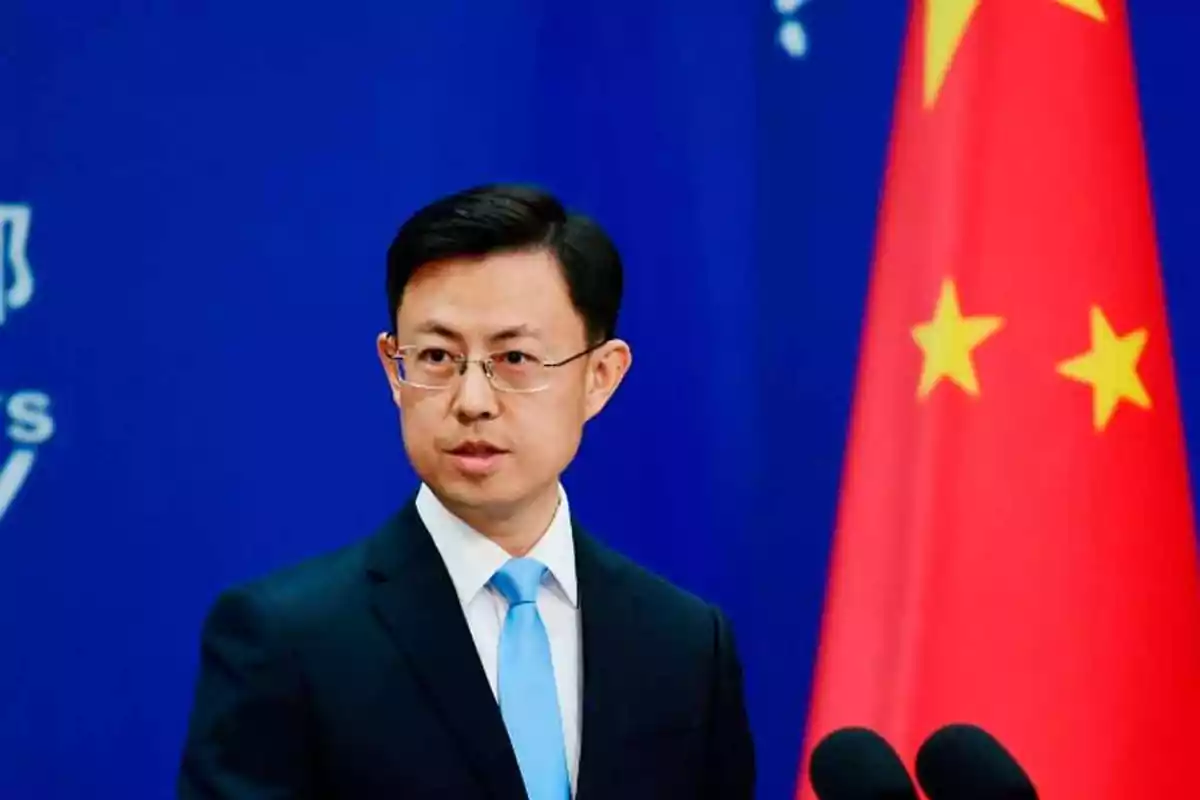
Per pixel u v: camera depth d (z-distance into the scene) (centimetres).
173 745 723
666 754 470
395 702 447
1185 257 750
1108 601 596
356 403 738
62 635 718
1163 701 595
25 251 719
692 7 752
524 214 454
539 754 456
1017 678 593
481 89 744
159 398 727
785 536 751
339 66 739
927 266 617
